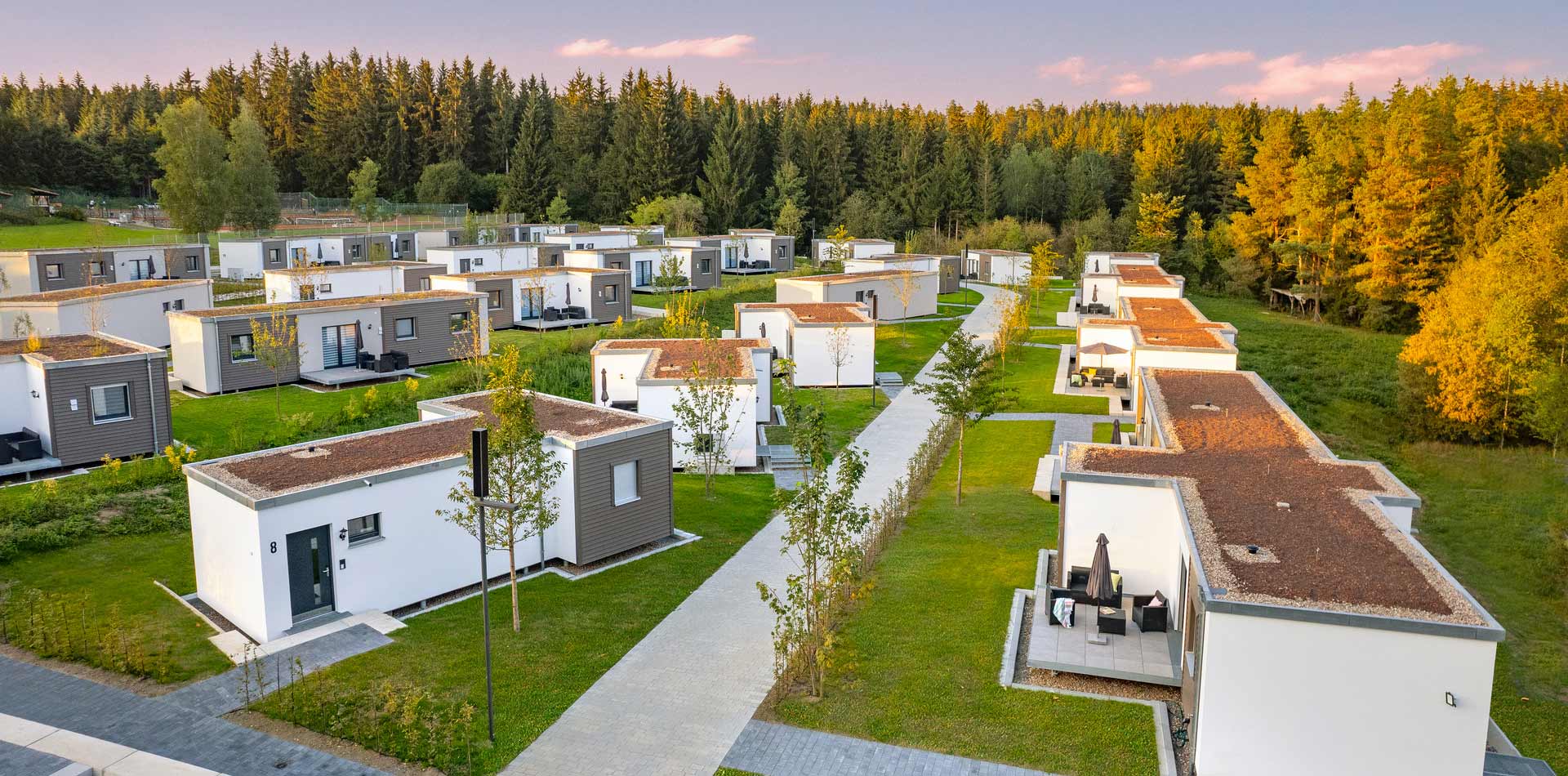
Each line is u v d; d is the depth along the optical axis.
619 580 19.61
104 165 103.56
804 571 20.06
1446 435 41.31
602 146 118.56
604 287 53.62
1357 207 65.38
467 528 16.91
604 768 12.73
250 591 16.41
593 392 32.50
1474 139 62.56
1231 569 12.76
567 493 20.17
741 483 27.23
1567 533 26.42
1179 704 14.23
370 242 71.94
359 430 30.61
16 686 14.45
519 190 108.56
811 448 16.33
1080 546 17.11
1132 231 97.50
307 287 47.97
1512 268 41.81
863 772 12.57
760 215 113.19
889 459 29.64
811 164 113.69
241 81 124.88
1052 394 38.97
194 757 12.60
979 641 16.36
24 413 25.97
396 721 13.54
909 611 17.73
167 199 82.31
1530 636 19.12
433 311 41.66
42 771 12.05
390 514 17.84
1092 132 136.62
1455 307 42.25
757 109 143.00
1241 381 26.22
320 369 38.09
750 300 60.00
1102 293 57.50
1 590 17.95
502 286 50.81
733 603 18.44
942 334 54.41
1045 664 14.83
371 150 108.75
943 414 25.44
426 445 19.89
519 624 17.14
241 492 16.31
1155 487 16.62
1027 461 29.33
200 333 34.53
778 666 14.80
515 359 17.31
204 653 15.80
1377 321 64.81
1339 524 14.62
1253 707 11.73
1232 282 79.44
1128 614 16.53
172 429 29.38
